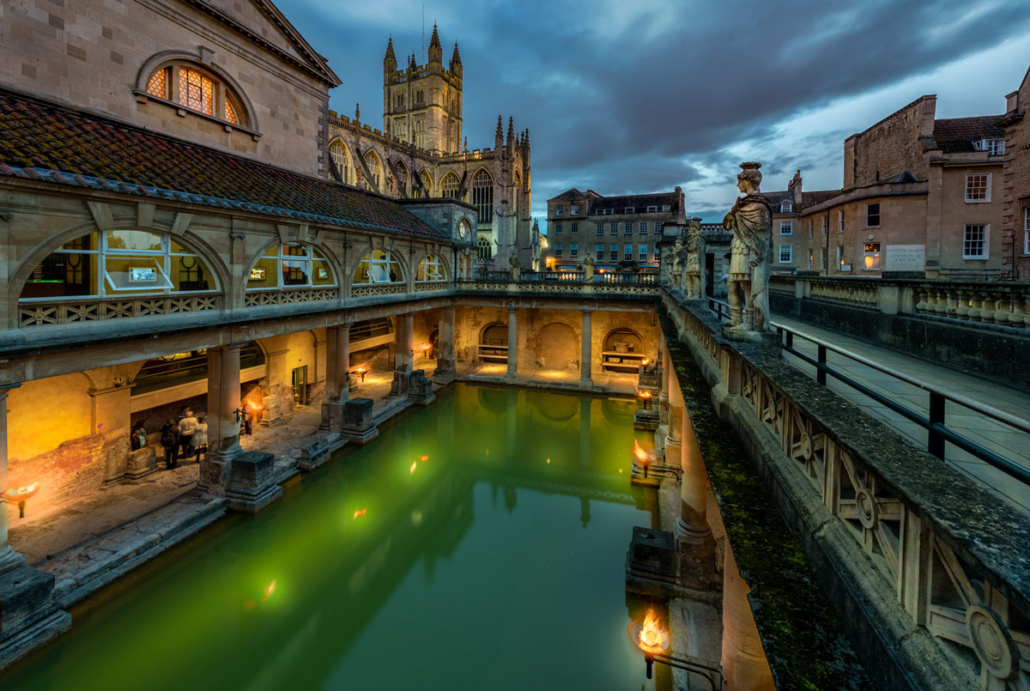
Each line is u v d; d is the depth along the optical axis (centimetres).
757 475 529
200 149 2162
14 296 1211
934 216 3350
